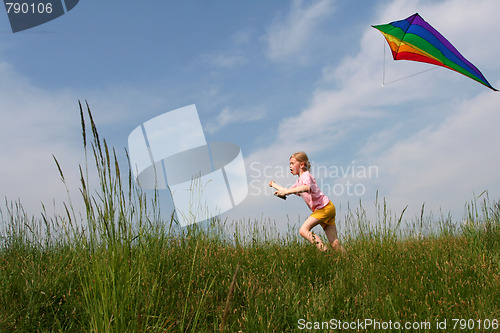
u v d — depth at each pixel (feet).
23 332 7.68
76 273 9.44
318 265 11.53
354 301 8.70
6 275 9.95
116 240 6.54
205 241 12.12
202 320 8.19
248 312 7.86
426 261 11.46
